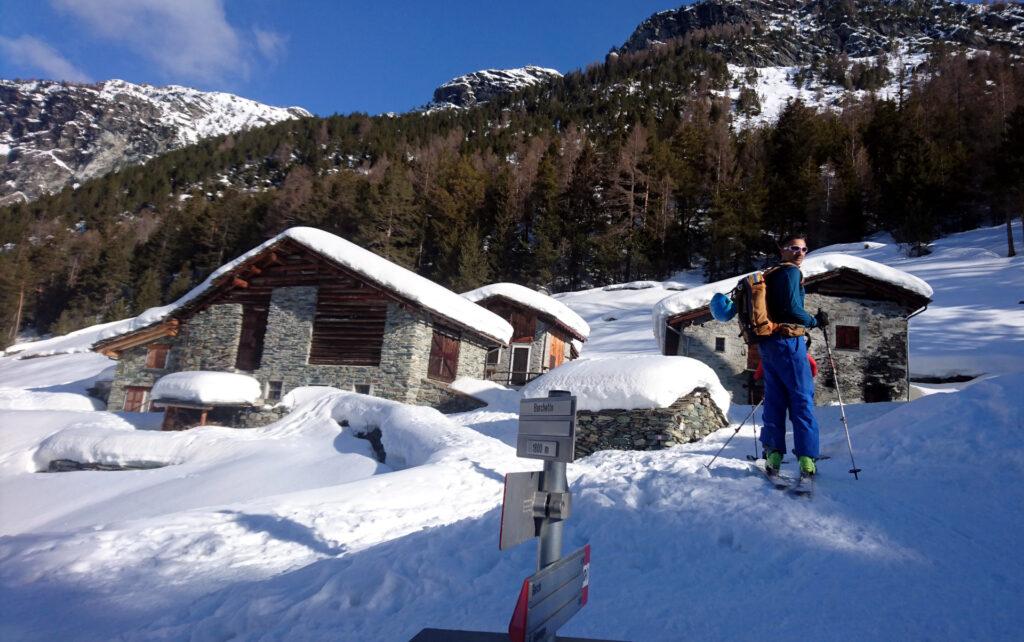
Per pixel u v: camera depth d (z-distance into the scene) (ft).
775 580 9.54
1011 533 11.21
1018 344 79.87
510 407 66.85
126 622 12.03
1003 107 222.48
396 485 25.76
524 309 92.73
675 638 7.96
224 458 48.75
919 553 10.28
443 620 9.57
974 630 7.89
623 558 10.84
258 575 14.98
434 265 205.77
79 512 40.27
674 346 72.43
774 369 13.67
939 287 120.06
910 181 181.16
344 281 74.02
